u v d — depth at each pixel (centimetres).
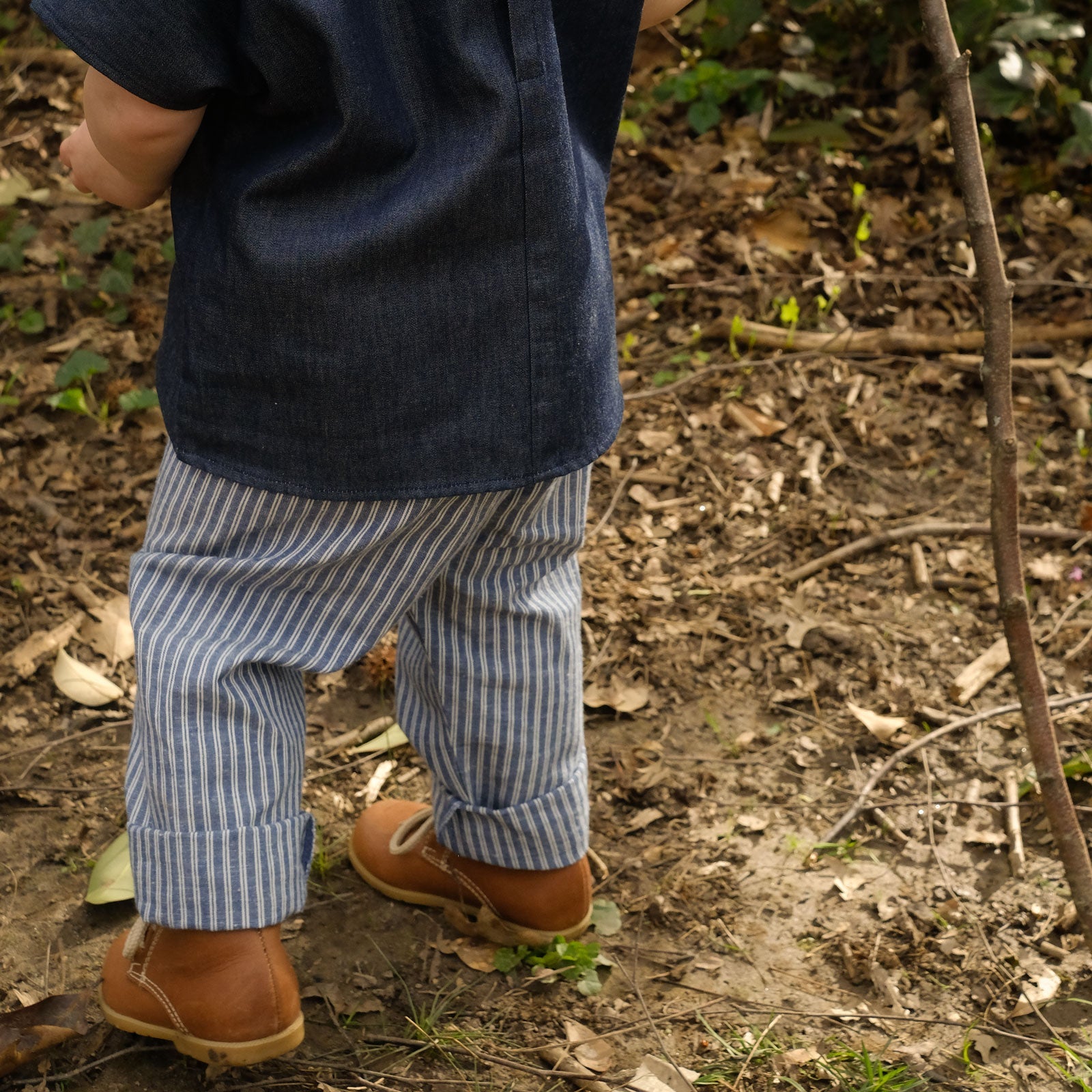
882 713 248
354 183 130
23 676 250
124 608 267
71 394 309
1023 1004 185
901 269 363
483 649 171
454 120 129
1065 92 388
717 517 298
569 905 193
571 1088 175
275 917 159
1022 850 216
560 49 140
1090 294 353
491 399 138
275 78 126
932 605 275
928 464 314
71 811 222
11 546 281
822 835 222
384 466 138
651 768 236
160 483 153
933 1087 173
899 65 404
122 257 343
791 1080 173
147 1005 167
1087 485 305
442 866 198
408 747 240
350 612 154
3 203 367
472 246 132
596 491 307
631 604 275
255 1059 165
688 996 190
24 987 188
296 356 134
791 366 338
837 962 197
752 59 420
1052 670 255
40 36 429
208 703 149
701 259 365
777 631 268
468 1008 187
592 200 143
